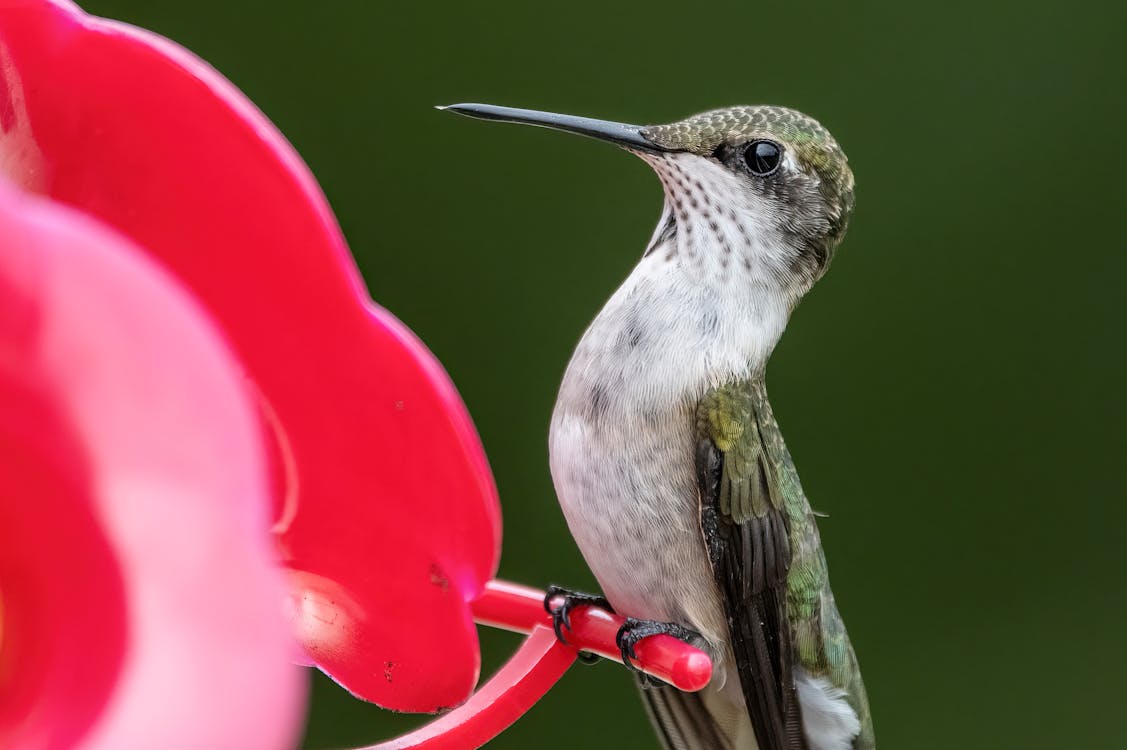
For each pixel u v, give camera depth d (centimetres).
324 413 108
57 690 58
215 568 52
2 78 106
